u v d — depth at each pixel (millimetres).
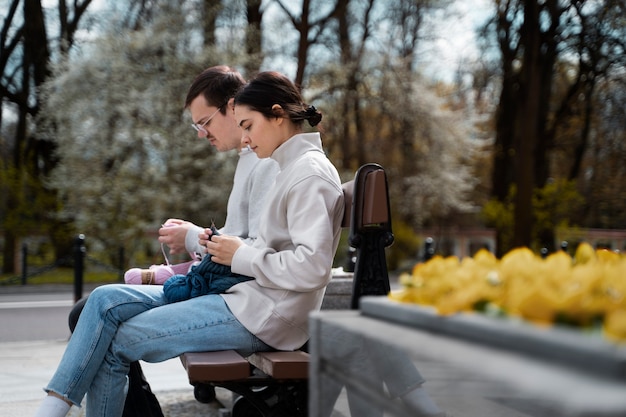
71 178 13586
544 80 19141
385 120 19484
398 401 1193
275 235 2352
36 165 16188
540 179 19625
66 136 13602
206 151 13477
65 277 13930
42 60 16141
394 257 17609
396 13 18609
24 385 4133
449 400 1018
